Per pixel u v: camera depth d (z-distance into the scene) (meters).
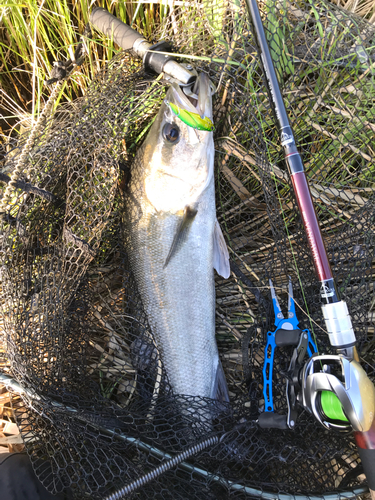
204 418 0.55
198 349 0.58
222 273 0.60
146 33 0.66
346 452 0.56
